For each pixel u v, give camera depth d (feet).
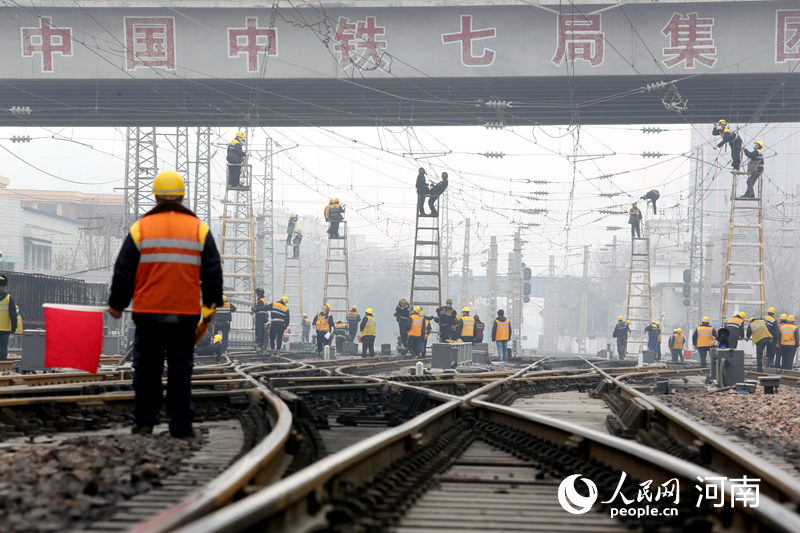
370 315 266.36
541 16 295.28
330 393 109.40
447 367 200.34
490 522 38.01
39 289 301.63
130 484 42.37
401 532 35.14
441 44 297.12
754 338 213.46
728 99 325.62
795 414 98.94
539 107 338.13
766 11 291.79
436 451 58.23
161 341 60.34
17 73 302.86
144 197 365.20
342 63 298.76
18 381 114.11
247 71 300.20
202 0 297.74
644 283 372.38
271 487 31.27
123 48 301.43
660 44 294.25
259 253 423.23
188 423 60.95
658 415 75.87
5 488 39.60
